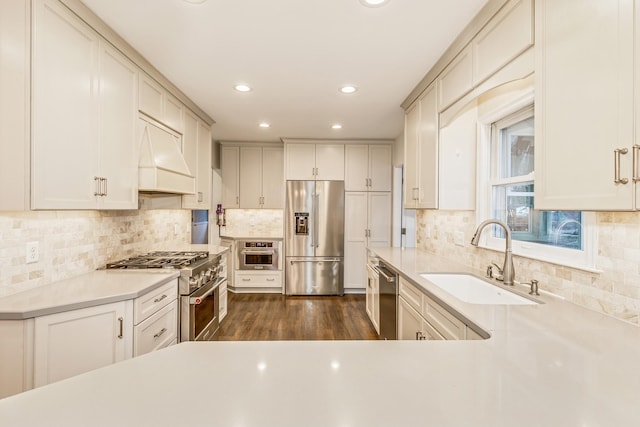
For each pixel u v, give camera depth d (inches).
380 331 119.3
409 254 126.3
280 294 201.0
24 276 71.0
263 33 81.1
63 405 26.9
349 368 34.0
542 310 55.5
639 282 48.3
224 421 24.8
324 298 191.9
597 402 28.1
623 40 38.2
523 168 84.9
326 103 133.6
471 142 99.6
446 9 71.0
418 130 115.6
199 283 105.7
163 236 138.1
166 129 112.7
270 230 222.1
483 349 39.3
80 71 70.9
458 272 90.6
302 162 199.6
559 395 29.1
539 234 77.4
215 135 194.5
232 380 31.3
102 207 78.1
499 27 66.0
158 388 29.7
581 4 44.2
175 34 81.6
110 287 75.2
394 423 24.8
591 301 56.2
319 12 72.3
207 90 119.6
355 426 24.4
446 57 90.5
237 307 173.0
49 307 60.4
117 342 69.8
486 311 54.6
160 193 115.5
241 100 130.2
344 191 199.9
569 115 46.4
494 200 95.0
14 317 57.4
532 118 81.7
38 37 60.2
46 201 62.2
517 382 31.4
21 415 25.5
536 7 53.6
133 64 90.7
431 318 70.5
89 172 73.7
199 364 34.7
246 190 210.8
